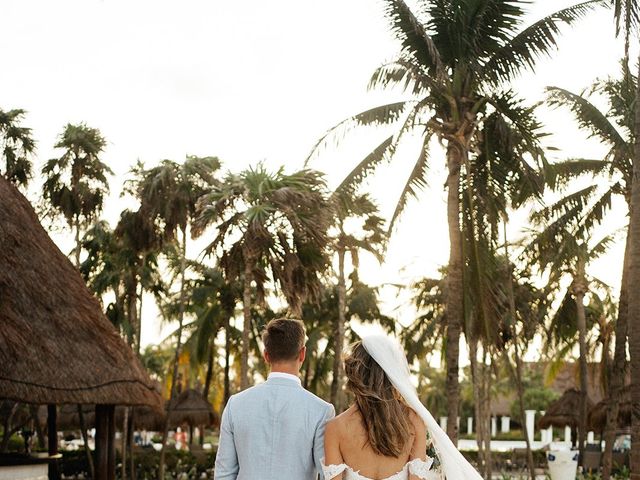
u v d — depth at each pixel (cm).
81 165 3033
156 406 1276
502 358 3641
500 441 6066
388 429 385
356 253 3269
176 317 3959
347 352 404
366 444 390
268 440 412
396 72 1800
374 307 4172
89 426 3309
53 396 1093
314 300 2498
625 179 2102
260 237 2338
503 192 1909
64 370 1134
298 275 2380
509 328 3244
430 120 1795
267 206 2320
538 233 2522
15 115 3041
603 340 3503
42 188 3077
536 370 7275
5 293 1147
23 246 1238
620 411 3095
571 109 1878
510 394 7069
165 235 2827
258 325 4141
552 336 3512
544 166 1812
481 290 1669
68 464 3156
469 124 1781
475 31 1802
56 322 1191
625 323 1866
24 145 3050
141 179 2847
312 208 2362
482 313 1678
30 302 1174
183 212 2791
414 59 1861
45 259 1269
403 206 1894
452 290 1755
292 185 2400
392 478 390
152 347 6059
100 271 3400
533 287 3284
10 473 1171
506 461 3750
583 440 3098
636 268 1019
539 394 7275
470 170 1897
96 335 1245
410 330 3950
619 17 1062
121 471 3180
